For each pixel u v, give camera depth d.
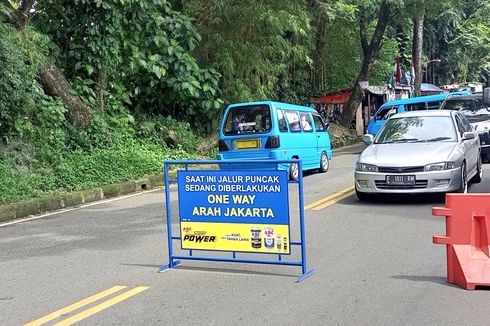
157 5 17.22
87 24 16.08
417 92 33.22
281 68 21.36
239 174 6.08
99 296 5.61
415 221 8.39
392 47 34.34
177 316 4.94
